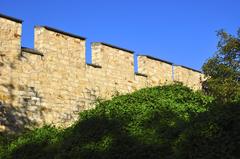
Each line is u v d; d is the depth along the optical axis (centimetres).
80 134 1452
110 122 1480
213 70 2756
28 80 1698
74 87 1881
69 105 1842
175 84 2017
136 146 1288
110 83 2058
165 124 1440
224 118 1161
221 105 1226
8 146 1500
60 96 1812
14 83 1645
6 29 1655
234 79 2680
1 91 1595
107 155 1291
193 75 2683
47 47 1797
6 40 1648
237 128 1129
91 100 1944
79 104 1888
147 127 1465
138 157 1258
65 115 1817
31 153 1434
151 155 1250
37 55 1753
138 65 2261
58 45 1845
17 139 1559
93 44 2056
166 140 1315
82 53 1950
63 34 1873
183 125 1348
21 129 1630
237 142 1106
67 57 1875
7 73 1630
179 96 1792
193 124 1228
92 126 1480
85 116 1647
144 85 2252
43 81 1755
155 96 1786
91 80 1967
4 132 1573
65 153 1361
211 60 2767
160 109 1606
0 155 1443
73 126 1595
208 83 2703
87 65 1962
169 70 2448
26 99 1673
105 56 2058
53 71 1803
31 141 1509
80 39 1952
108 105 1725
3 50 1631
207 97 1842
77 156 1331
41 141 1507
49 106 1756
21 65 1684
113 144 1327
